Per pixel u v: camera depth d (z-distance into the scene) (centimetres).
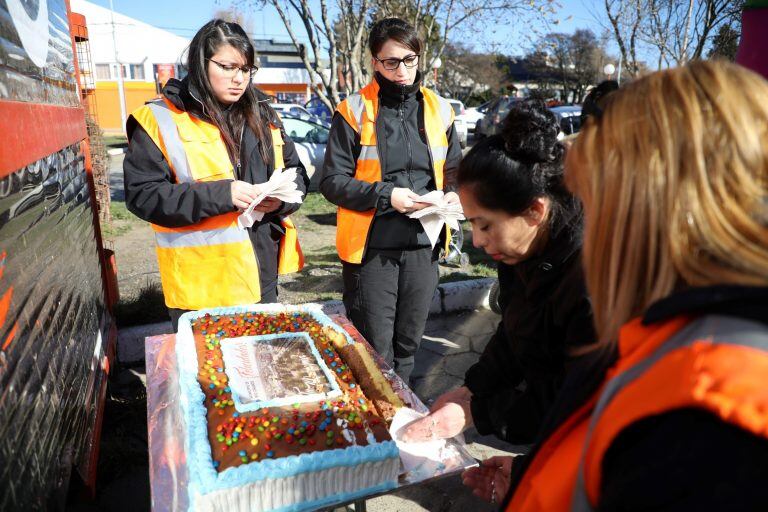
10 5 185
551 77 3616
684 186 64
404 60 265
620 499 61
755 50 224
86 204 298
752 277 61
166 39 2584
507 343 176
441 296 467
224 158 253
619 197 70
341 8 920
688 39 610
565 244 134
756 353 57
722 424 56
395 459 150
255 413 166
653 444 60
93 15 2470
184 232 248
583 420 79
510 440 166
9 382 139
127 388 338
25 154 172
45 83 225
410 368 312
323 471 144
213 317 238
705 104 66
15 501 132
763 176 63
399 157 277
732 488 53
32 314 166
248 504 141
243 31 243
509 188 126
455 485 272
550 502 79
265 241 274
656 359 65
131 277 527
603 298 77
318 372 195
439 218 268
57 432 179
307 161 925
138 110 242
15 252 158
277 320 236
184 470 148
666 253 67
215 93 246
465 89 3462
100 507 246
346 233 282
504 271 172
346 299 297
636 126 69
